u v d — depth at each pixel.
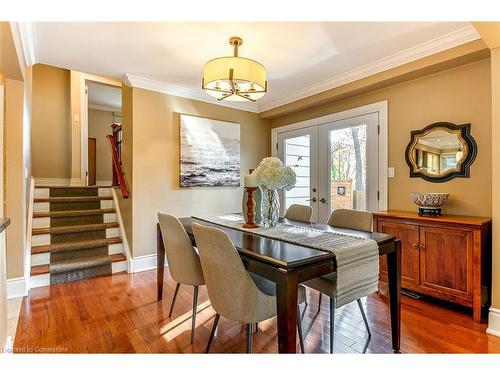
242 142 4.51
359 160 3.49
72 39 2.42
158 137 3.62
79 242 3.48
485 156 2.47
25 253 2.79
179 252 2.01
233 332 2.06
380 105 3.25
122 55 2.76
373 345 1.89
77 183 5.07
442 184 2.74
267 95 4.05
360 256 1.63
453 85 2.66
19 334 2.01
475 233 2.17
